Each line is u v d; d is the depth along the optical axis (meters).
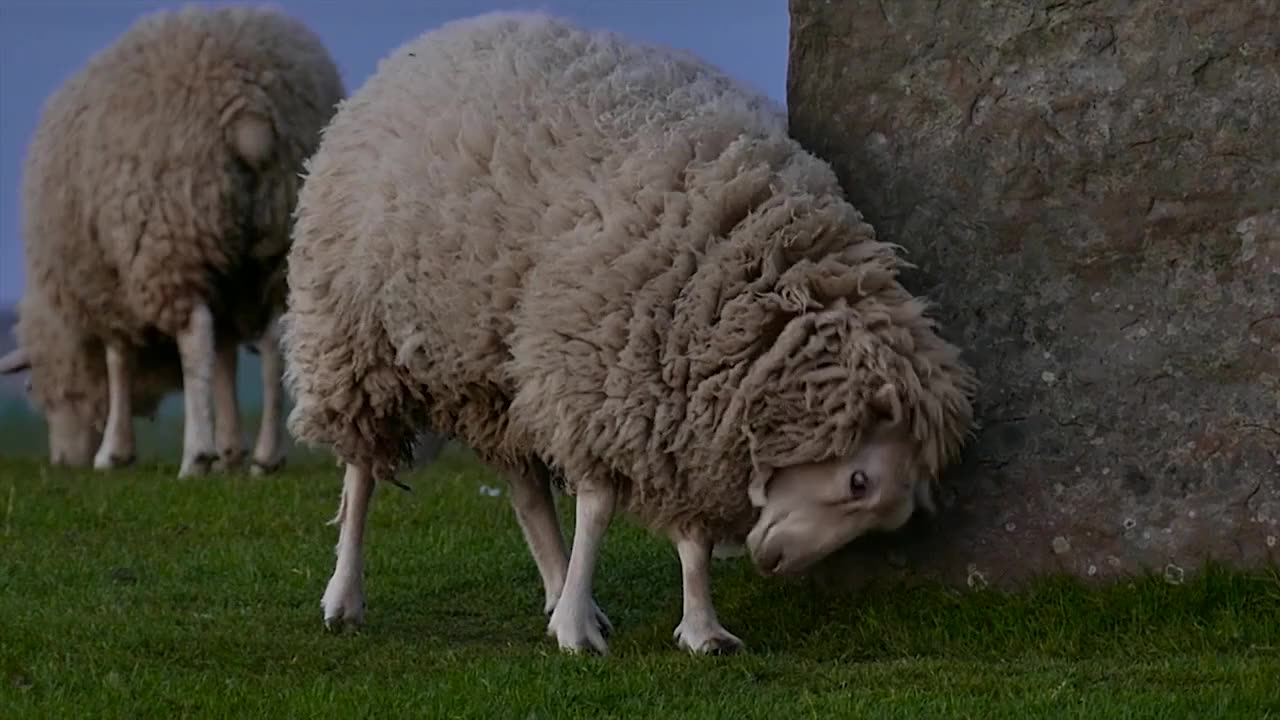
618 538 16.22
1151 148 11.58
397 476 20.38
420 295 11.71
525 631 13.10
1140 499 11.62
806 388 10.83
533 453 12.62
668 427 11.03
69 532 17.16
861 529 11.13
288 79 20.31
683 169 11.20
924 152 12.08
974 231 11.97
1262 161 11.37
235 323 21.58
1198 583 11.41
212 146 19.97
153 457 26.75
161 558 15.88
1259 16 11.33
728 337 10.87
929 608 11.93
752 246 10.95
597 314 11.05
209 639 12.12
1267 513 11.37
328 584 14.30
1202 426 11.51
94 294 21.31
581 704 10.21
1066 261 11.78
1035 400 11.85
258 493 18.98
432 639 12.60
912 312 11.08
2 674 10.92
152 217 20.06
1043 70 11.77
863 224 11.31
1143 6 11.55
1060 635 11.30
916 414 10.91
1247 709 9.61
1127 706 9.63
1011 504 11.91
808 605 12.39
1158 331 11.60
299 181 20.42
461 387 12.02
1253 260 11.40
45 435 50.19
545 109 11.56
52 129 20.92
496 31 12.26
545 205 11.34
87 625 12.52
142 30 20.42
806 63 12.44
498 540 16.55
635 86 11.68
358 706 10.13
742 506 11.33
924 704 9.86
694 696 10.33
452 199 11.54
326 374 12.43
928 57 12.04
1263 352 11.38
